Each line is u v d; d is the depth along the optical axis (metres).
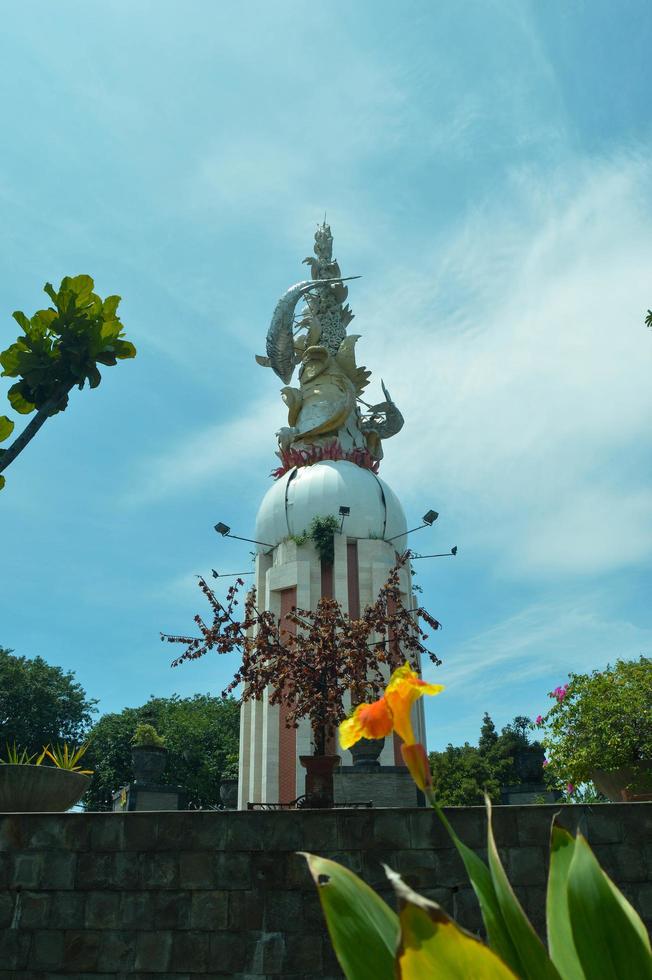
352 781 17.59
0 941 8.54
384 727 2.60
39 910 8.66
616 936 2.32
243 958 8.30
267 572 39.06
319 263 50.44
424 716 36.09
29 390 9.47
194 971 8.29
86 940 8.50
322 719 17.55
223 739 60.81
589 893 2.40
